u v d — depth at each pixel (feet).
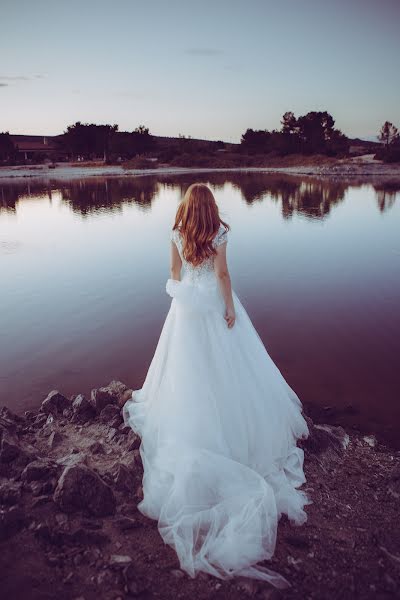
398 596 6.56
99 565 6.78
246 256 35.29
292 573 6.91
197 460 8.20
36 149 324.19
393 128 208.23
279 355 17.24
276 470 9.04
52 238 45.80
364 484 9.42
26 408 13.62
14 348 18.37
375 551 7.45
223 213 59.52
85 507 7.79
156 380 10.03
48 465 8.61
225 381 8.78
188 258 8.70
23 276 30.78
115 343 18.78
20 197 88.89
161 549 7.22
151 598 6.34
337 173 148.46
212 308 8.82
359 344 18.06
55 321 21.57
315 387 14.71
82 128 287.28
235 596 6.44
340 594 6.57
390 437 11.80
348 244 38.91
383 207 61.52
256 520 7.52
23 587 6.25
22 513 7.45
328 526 8.02
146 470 8.75
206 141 329.93
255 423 9.00
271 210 61.52
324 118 264.52
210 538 7.34
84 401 11.69
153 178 141.28
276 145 265.54
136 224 53.31
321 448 10.50
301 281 27.58
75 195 90.79
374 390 14.44
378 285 26.27
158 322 21.22
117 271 31.63
